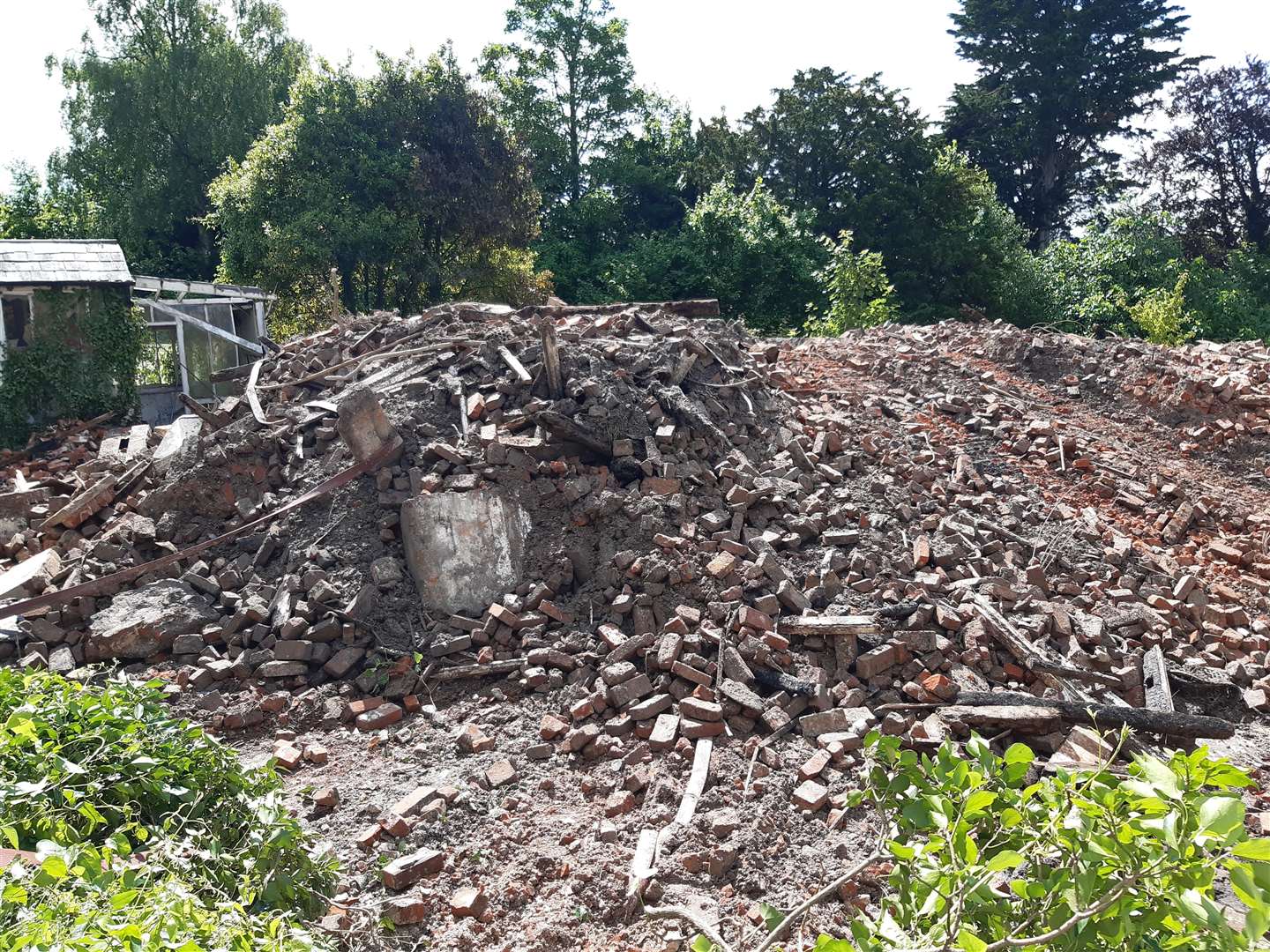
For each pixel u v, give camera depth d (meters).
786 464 9.48
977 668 7.38
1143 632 8.30
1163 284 34.69
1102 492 11.12
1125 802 2.73
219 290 18.38
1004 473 10.95
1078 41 43.06
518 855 5.69
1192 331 27.64
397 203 29.53
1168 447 13.34
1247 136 43.16
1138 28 43.78
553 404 9.17
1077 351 15.47
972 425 12.33
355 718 7.24
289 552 8.59
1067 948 2.75
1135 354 15.24
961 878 2.89
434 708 7.22
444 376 9.93
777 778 6.19
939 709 6.89
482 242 31.92
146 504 9.37
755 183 34.53
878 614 7.67
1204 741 7.20
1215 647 8.39
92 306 14.81
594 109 45.97
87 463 10.95
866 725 6.70
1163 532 10.55
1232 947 2.40
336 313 26.83
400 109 29.66
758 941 4.96
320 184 28.56
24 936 2.71
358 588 8.12
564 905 5.29
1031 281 33.53
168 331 17.41
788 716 6.74
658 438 9.07
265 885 4.40
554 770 6.49
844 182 38.28
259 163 29.30
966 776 3.21
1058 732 6.82
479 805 6.16
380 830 5.89
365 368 10.73
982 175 36.66
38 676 5.10
